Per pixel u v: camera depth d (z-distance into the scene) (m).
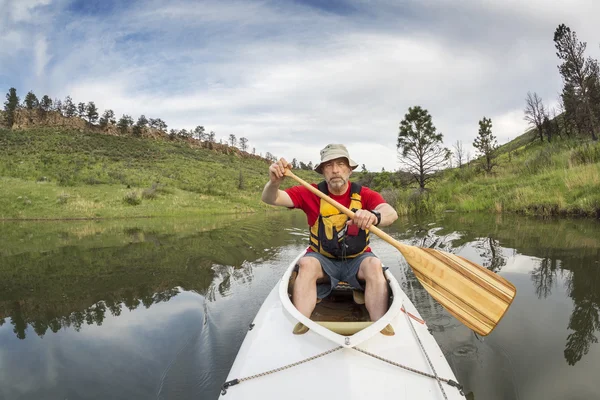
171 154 69.00
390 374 1.70
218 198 25.75
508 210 10.68
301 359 1.79
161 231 10.73
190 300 3.90
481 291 2.46
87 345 2.83
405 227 8.80
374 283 2.31
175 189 26.44
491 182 15.62
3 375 2.39
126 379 2.31
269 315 2.35
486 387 2.12
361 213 2.38
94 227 12.30
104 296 4.11
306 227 10.99
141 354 2.65
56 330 3.14
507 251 5.37
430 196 14.52
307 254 2.75
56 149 50.81
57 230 11.41
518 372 2.25
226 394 1.71
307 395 1.58
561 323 2.86
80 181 23.94
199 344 2.80
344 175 2.80
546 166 14.18
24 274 5.32
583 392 2.00
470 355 2.52
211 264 5.73
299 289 2.36
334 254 2.67
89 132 78.94
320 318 2.56
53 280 4.90
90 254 6.90
